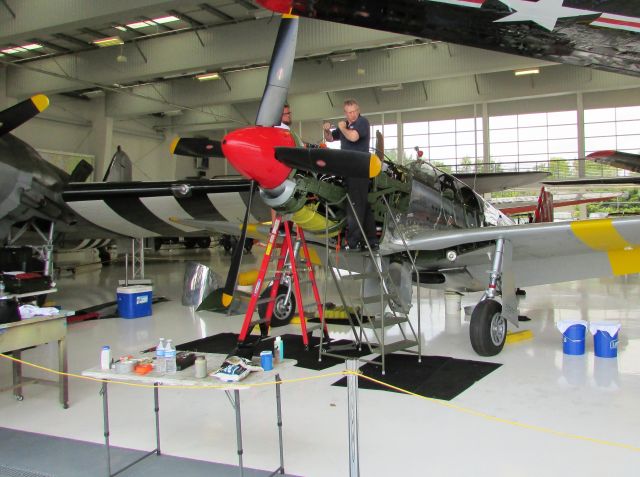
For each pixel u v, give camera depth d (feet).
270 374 8.95
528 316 23.20
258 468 9.18
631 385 13.52
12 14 37.01
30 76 53.83
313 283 17.60
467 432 10.63
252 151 13.32
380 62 52.90
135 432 10.90
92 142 68.59
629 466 9.03
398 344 15.64
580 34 7.77
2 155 20.34
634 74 8.78
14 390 13.05
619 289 32.19
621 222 14.40
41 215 22.68
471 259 18.75
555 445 9.96
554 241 16.06
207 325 22.27
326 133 16.08
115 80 50.44
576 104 71.82
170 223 26.25
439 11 7.75
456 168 76.59
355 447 7.93
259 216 26.68
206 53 46.88
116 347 18.45
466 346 17.97
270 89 14.44
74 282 38.88
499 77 61.67
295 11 8.38
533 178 32.30
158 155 81.92
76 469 9.25
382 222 17.13
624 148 70.08
